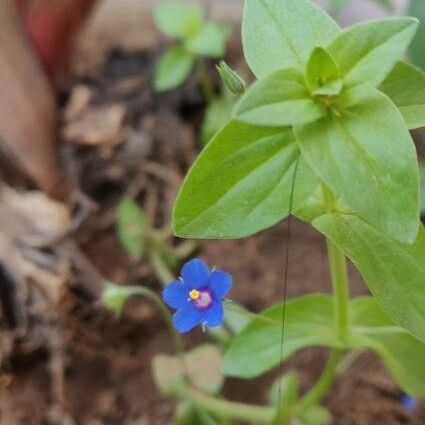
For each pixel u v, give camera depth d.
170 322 0.25
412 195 0.19
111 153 0.29
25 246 0.27
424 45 0.28
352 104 0.19
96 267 0.28
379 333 0.23
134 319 0.27
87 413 0.26
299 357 0.27
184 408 0.25
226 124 0.19
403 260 0.20
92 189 0.29
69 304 0.26
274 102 0.19
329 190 0.21
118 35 0.32
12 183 0.28
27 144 0.28
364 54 0.19
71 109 0.30
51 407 0.26
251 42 0.20
